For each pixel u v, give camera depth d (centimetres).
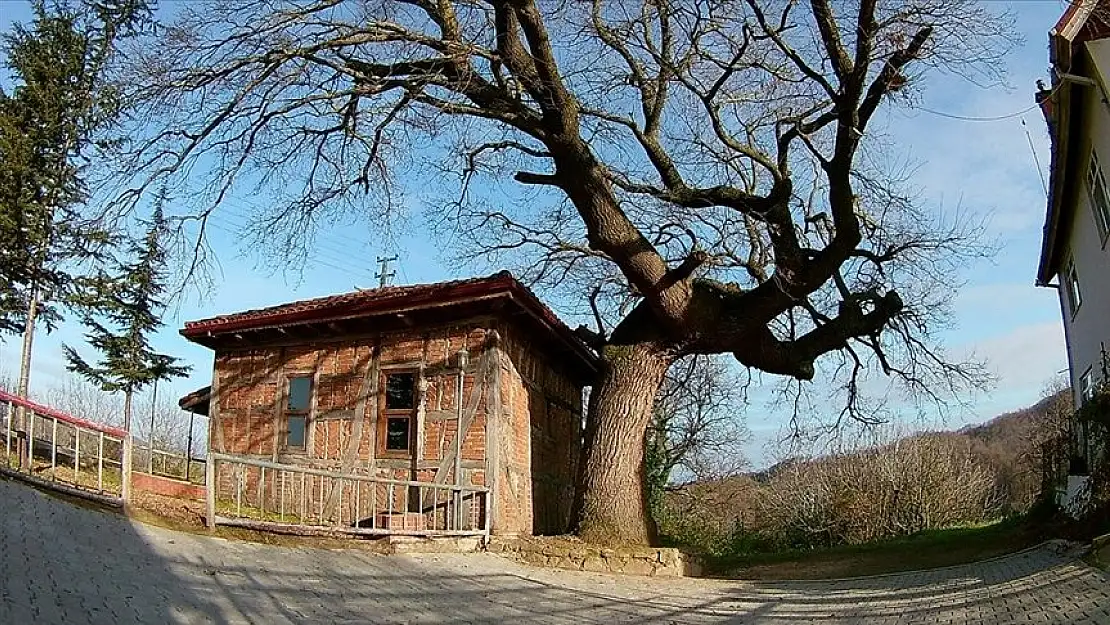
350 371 1545
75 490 1044
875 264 1661
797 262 1430
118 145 1178
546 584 1105
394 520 1273
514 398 1499
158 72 1069
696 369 2478
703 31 1405
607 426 1436
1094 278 1670
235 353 1675
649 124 1548
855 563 1602
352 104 1199
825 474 3362
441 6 1215
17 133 1833
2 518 834
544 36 1205
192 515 1130
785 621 865
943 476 3180
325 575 939
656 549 1327
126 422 2214
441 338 1480
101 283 2020
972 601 940
